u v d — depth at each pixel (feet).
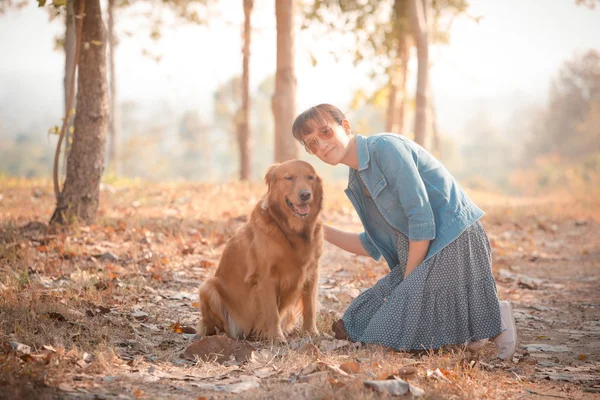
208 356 11.54
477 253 12.21
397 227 12.60
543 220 37.78
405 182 11.83
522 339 14.37
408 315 12.01
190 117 192.44
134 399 8.95
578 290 20.54
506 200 52.54
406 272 12.36
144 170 190.90
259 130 229.04
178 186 41.57
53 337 11.86
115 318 13.88
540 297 19.39
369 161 12.26
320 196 13.83
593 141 197.16
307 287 14.14
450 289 12.00
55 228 21.90
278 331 13.66
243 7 52.75
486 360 11.80
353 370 10.28
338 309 16.56
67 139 27.32
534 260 26.32
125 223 24.27
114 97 73.10
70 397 8.81
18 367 9.72
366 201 13.32
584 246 30.55
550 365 11.98
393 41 50.52
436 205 12.20
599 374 11.23
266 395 9.06
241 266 14.19
